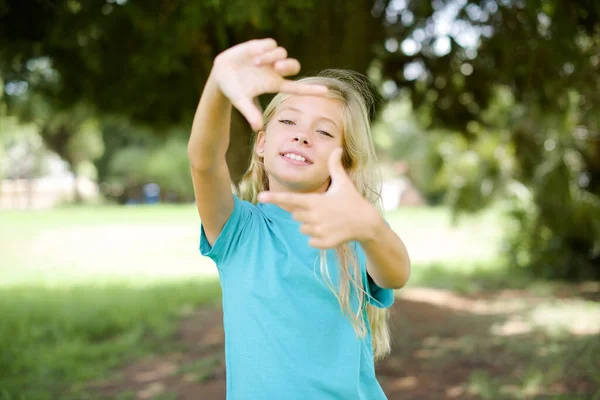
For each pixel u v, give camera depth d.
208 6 3.49
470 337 5.61
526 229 10.16
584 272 9.55
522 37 4.52
